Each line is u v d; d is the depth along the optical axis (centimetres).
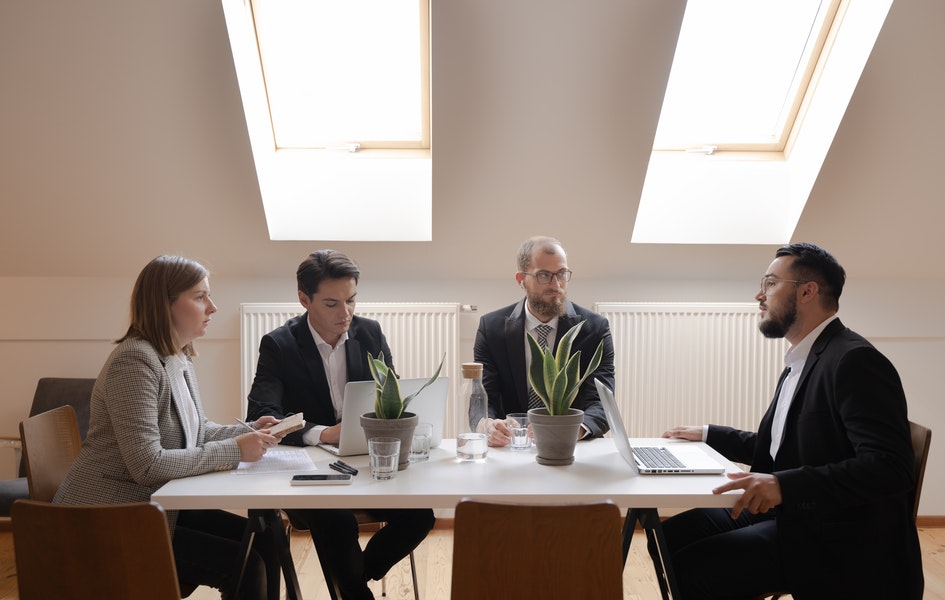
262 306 374
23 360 384
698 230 385
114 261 379
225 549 211
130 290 384
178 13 303
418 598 285
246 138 341
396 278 392
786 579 195
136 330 216
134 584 161
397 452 199
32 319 382
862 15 326
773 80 373
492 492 185
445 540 377
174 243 374
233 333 386
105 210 360
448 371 380
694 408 386
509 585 156
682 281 397
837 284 218
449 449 234
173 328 216
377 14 353
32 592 162
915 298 399
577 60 318
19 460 379
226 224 369
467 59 317
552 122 337
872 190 363
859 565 193
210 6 302
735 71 374
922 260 392
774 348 384
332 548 229
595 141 344
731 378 385
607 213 369
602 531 154
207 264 382
